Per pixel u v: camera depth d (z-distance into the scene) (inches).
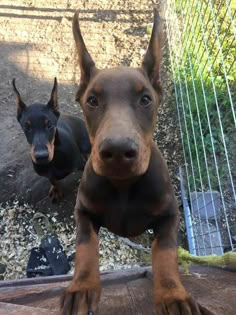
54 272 28.5
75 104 35.9
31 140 28.6
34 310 10.6
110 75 13.7
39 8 41.1
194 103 31.0
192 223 28.1
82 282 11.8
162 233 14.3
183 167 31.7
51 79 37.3
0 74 37.4
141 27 39.8
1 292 14.4
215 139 31.0
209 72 28.3
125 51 38.4
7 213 31.6
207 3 27.7
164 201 14.7
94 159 12.3
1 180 32.7
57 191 31.6
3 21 40.3
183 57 31.6
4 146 34.2
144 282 13.9
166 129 33.7
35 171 30.4
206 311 10.3
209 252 26.6
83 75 15.7
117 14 40.6
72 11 41.0
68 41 39.3
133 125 12.4
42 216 31.4
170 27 36.0
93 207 14.8
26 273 29.1
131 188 14.4
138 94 13.5
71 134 30.1
